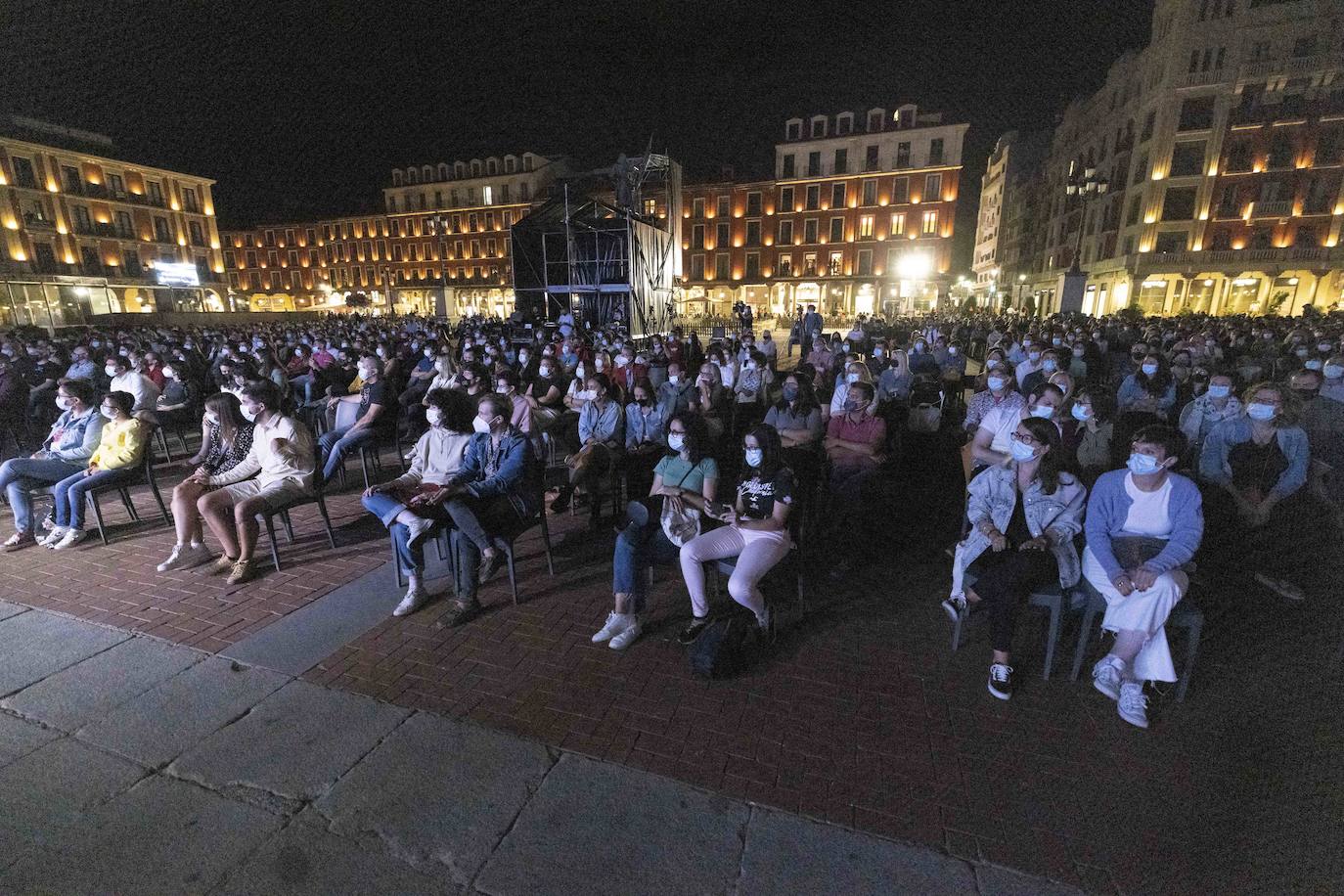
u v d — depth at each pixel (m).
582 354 12.38
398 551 4.38
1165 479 3.41
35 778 2.84
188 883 2.32
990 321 27.48
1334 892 2.22
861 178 51.75
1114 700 3.32
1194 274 35.75
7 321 43.41
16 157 44.41
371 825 2.57
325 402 9.27
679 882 2.31
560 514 6.38
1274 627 4.01
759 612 3.81
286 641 3.97
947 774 2.83
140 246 52.81
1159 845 2.44
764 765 2.89
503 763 2.90
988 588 3.42
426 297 68.44
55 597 4.59
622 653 3.82
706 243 57.41
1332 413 5.23
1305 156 32.97
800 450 5.22
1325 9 31.64
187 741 3.06
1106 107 42.28
